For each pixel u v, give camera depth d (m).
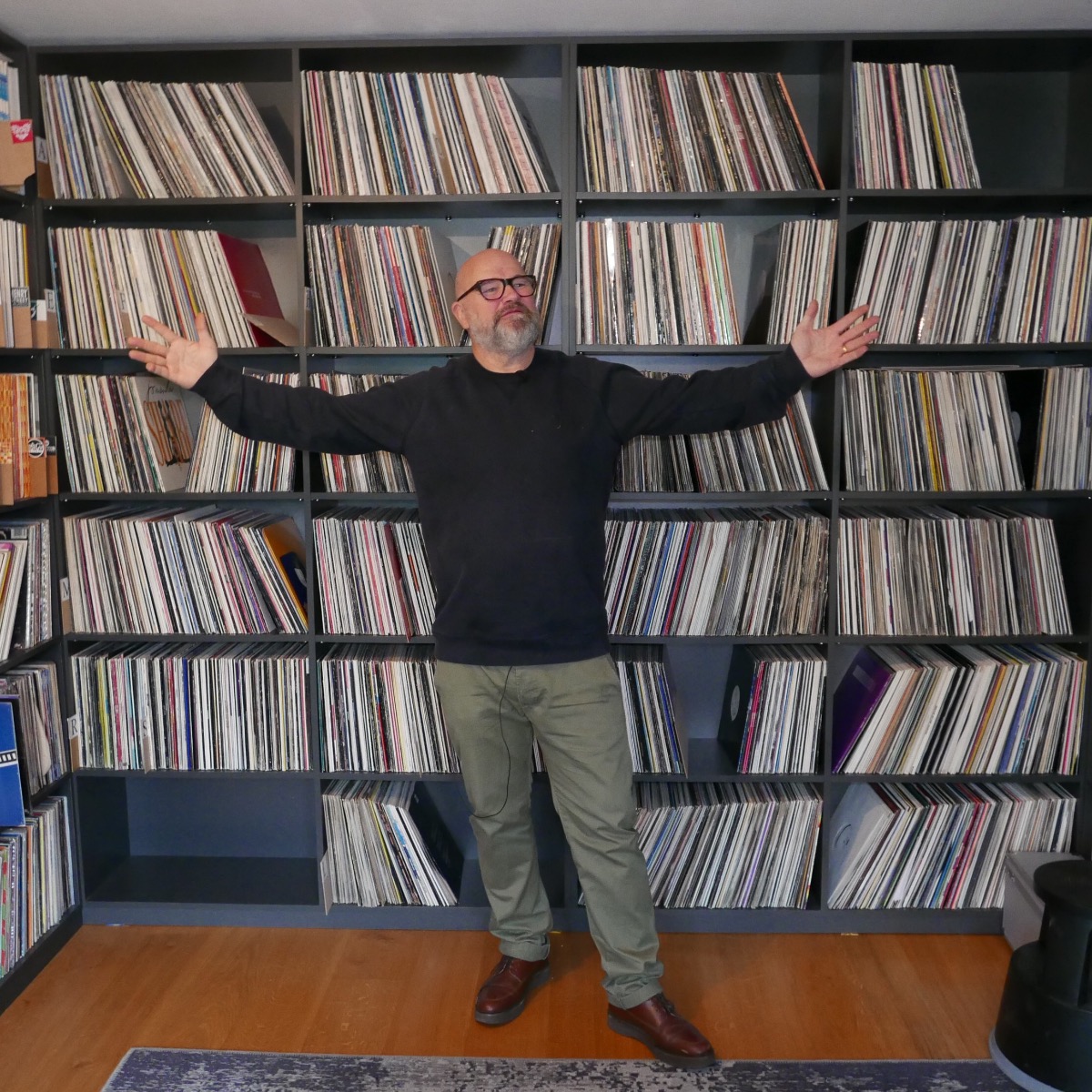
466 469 1.98
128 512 2.58
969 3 2.09
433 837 2.57
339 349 2.34
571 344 2.34
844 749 2.44
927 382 2.33
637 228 2.33
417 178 2.36
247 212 2.48
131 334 2.41
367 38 2.29
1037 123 2.53
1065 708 2.41
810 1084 1.90
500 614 1.98
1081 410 2.31
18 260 2.26
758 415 2.02
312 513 2.47
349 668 2.44
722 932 2.50
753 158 2.33
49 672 2.39
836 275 2.30
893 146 2.31
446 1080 1.92
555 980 2.29
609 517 2.49
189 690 2.47
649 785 2.59
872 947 2.42
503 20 2.19
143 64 2.39
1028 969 1.92
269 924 2.54
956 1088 1.89
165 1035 2.07
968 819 2.44
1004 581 2.39
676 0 2.07
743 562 2.39
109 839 2.72
